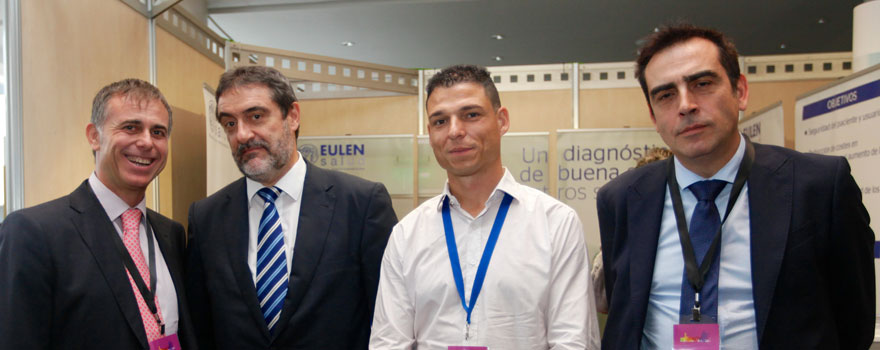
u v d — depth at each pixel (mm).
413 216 1684
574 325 1438
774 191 1290
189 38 2830
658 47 1376
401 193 3502
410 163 3494
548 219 1557
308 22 4316
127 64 2389
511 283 1479
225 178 2691
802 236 1233
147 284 1628
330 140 3551
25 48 1863
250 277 1705
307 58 3307
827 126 2441
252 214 1827
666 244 1429
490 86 1602
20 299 1389
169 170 2596
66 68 2049
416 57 5293
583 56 5270
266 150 1731
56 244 1476
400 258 1630
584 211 3377
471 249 1572
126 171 1598
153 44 2543
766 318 1227
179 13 2732
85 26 2146
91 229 1547
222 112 1743
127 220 1657
